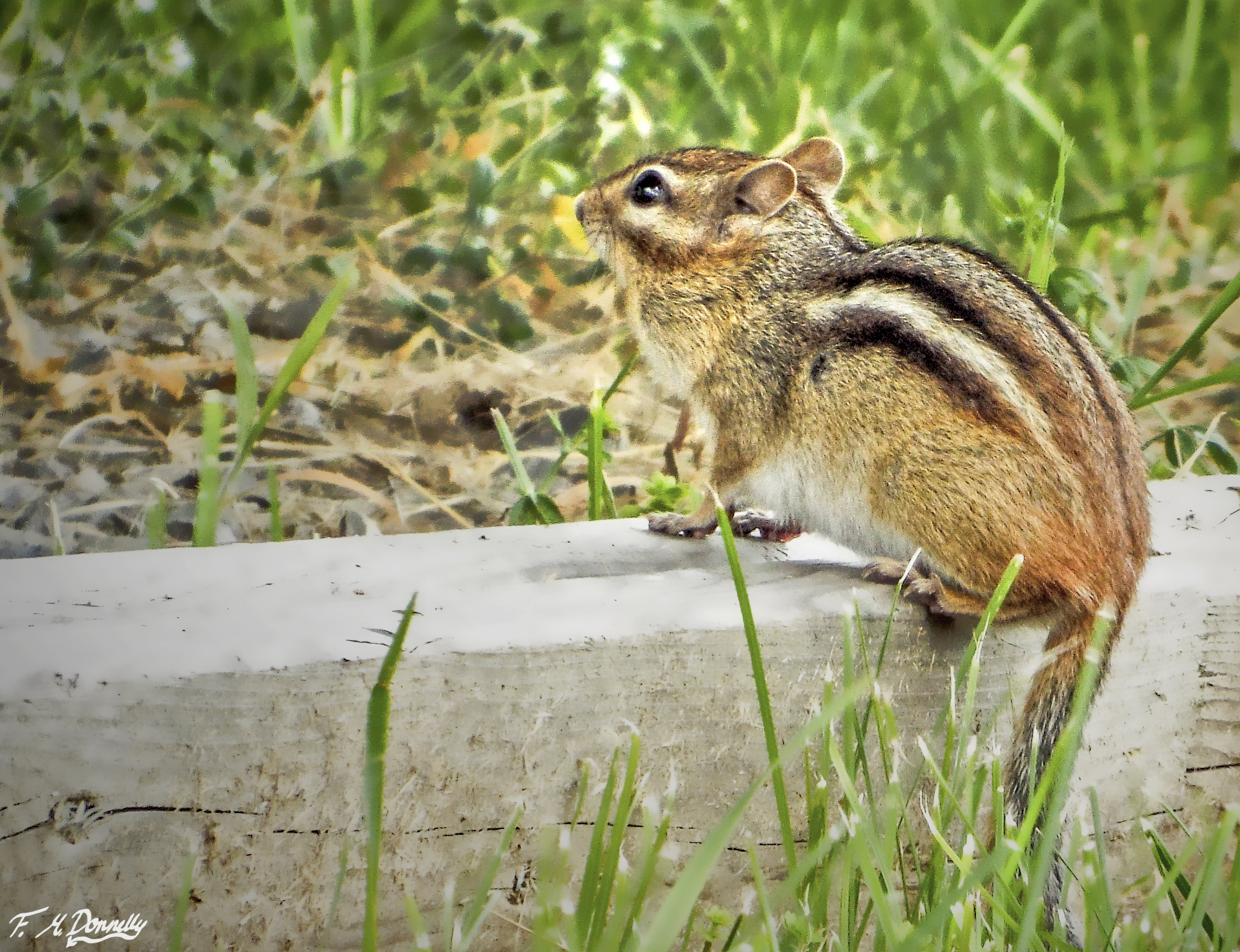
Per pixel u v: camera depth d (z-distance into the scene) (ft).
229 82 51.70
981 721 22.99
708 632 20.57
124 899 18.30
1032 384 23.53
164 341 39.75
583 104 51.37
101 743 17.94
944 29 55.83
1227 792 23.91
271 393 27.27
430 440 38.34
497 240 46.01
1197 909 17.80
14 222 43.68
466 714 19.54
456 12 56.54
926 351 24.41
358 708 19.02
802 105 52.54
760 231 28.91
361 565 22.56
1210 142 54.13
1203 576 23.48
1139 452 24.32
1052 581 22.91
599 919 17.58
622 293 33.17
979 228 48.67
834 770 21.18
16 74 49.55
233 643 18.86
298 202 46.96
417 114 50.72
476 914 17.56
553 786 20.13
